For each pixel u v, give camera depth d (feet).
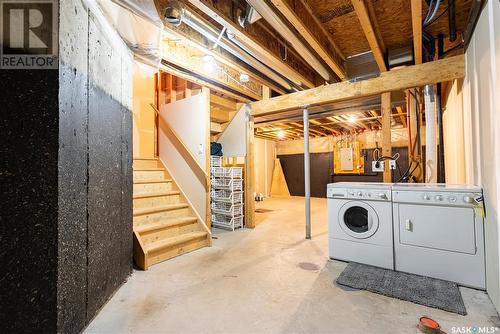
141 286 7.16
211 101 14.16
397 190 7.89
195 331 5.17
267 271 8.20
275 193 31.86
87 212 5.31
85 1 5.22
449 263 7.09
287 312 5.81
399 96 12.07
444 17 9.05
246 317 5.64
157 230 9.81
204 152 11.91
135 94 14.87
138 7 5.83
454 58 8.83
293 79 11.96
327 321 5.44
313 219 16.97
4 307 4.27
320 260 9.18
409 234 7.70
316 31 8.72
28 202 4.28
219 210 14.60
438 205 7.27
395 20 9.19
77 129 4.91
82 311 5.11
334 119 20.18
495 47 5.35
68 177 4.59
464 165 9.06
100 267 5.91
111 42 6.59
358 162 26.27
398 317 5.55
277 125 21.85
